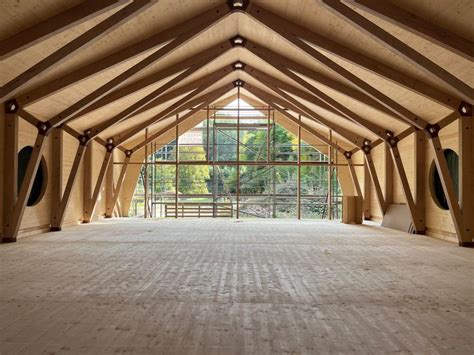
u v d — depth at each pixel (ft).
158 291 12.80
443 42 16.84
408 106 26.58
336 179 48.78
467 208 23.70
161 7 20.97
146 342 8.67
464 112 23.52
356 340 8.91
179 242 23.99
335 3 17.65
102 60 23.03
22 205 24.03
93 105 29.17
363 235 28.50
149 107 35.37
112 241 24.30
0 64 18.83
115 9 18.84
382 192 39.06
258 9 24.03
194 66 30.42
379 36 17.90
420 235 29.14
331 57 26.08
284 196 47.55
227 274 15.33
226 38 30.30
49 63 18.48
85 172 37.63
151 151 48.16
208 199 56.75
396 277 15.19
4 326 9.62
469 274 15.80
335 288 13.43
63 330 9.36
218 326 9.67
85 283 13.80
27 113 24.45
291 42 23.97
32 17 16.42
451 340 8.99
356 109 32.30
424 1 15.90
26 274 15.19
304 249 21.71
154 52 24.38
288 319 10.24
